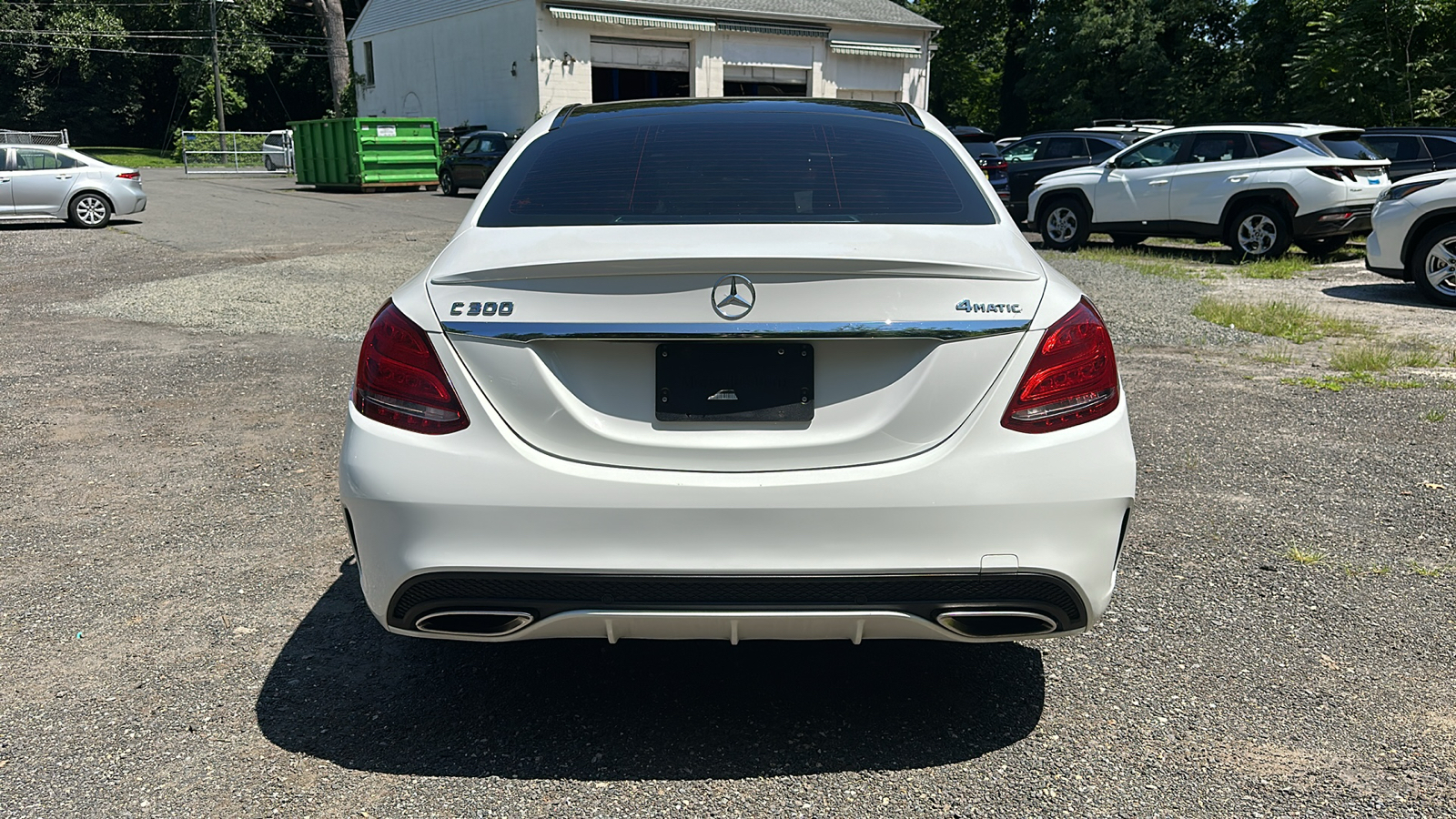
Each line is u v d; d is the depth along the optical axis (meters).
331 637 3.25
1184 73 36.00
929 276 2.37
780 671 3.04
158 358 7.36
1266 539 4.04
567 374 2.39
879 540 2.34
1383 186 12.74
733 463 2.36
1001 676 3.01
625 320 2.34
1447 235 9.38
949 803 2.42
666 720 2.78
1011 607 2.38
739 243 2.49
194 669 3.05
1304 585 3.61
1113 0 36.97
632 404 2.38
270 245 14.73
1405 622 3.33
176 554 3.89
